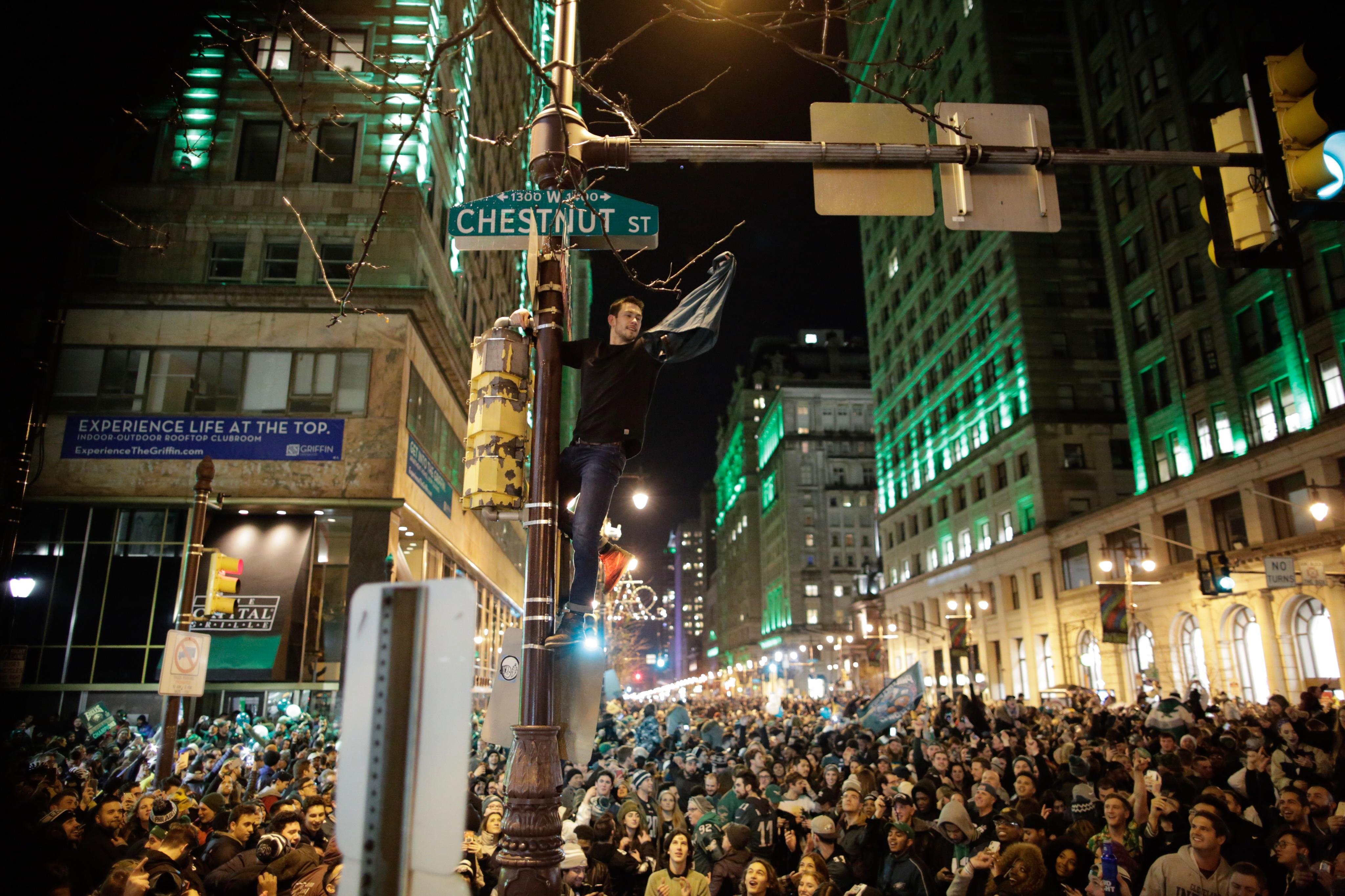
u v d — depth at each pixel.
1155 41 43.94
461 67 33.78
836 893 6.78
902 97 6.00
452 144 33.09
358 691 2.40
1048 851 7.35
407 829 2.25
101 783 13.48
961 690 47.00
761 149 5.71
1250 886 5.72
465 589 2.40
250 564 24.70
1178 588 39.59
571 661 4.57
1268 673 33.94
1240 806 8.88
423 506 28.73
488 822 8.38
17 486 8.39
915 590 71.75
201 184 27.27
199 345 26.02
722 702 64.69
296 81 28.00
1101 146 48.84
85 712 23.16
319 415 25.67
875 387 83.75
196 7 5.93
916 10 69.75
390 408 25.84
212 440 25.38
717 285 5.29
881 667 66.56
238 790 11.54
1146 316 44.34
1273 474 34.47
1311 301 33.69
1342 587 30.64
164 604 24.70
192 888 6.25
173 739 10.87
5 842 6.11
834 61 5.90
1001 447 56.72
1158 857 7.35
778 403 131.38
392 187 27.42
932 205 5.99
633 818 9.40
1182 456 41.12
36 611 24.41
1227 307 38.19
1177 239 41.59
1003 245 56.88
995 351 58.03
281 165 27.69
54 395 25.41
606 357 5.10
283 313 26.34
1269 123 5.91
